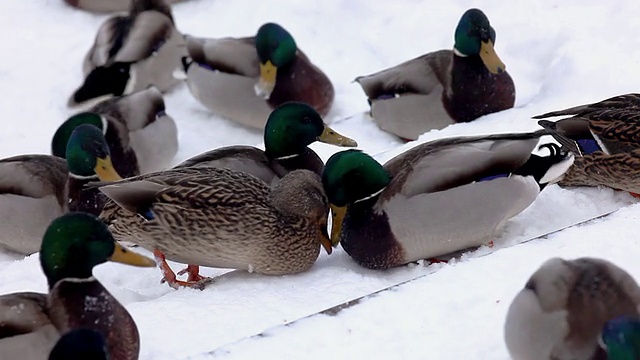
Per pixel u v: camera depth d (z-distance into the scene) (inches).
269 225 402.6
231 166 463.5
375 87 593.0
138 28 668.1
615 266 303.1
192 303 380.8
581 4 647.1
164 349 348.2
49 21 751.7
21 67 692.1
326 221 420.8
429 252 414.0
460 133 503.5
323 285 401.7
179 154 608.4
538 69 622.5
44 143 612.1
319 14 728.3
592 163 450.6
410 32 687.7
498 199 400.2
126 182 405.7
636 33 582.9
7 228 494.3
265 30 610.5
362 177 410.3
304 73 617.3
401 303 350.6
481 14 564.7
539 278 297.6
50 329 326.3
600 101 507.2
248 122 637.3
